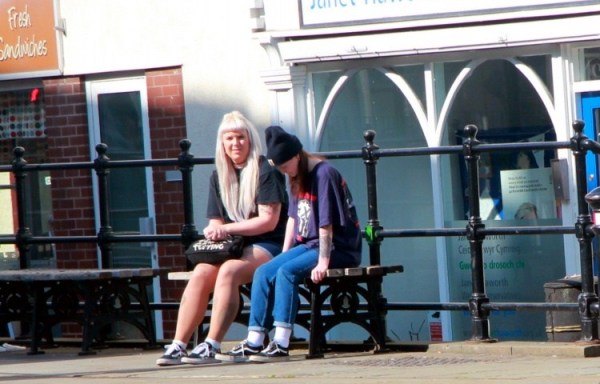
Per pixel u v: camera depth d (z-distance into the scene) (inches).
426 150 777.6
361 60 1088.8
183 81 1152.8
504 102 1052.5
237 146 762.2
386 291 1119.0
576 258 1031.6
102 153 876.0
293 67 1101.7
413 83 1084.5
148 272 831.7
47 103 1220.5
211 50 1136.8
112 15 1179.3
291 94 1103.6
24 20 1216.2
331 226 740.7
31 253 1253.1
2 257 1272.1
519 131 1049.5
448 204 1088.8
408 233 786.2
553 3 992.2
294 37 1095.6
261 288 739.4
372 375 641.0
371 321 778.2
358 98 1106.1
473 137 766.5
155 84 1167.0
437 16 1033.5
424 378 613.9
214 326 740.0
